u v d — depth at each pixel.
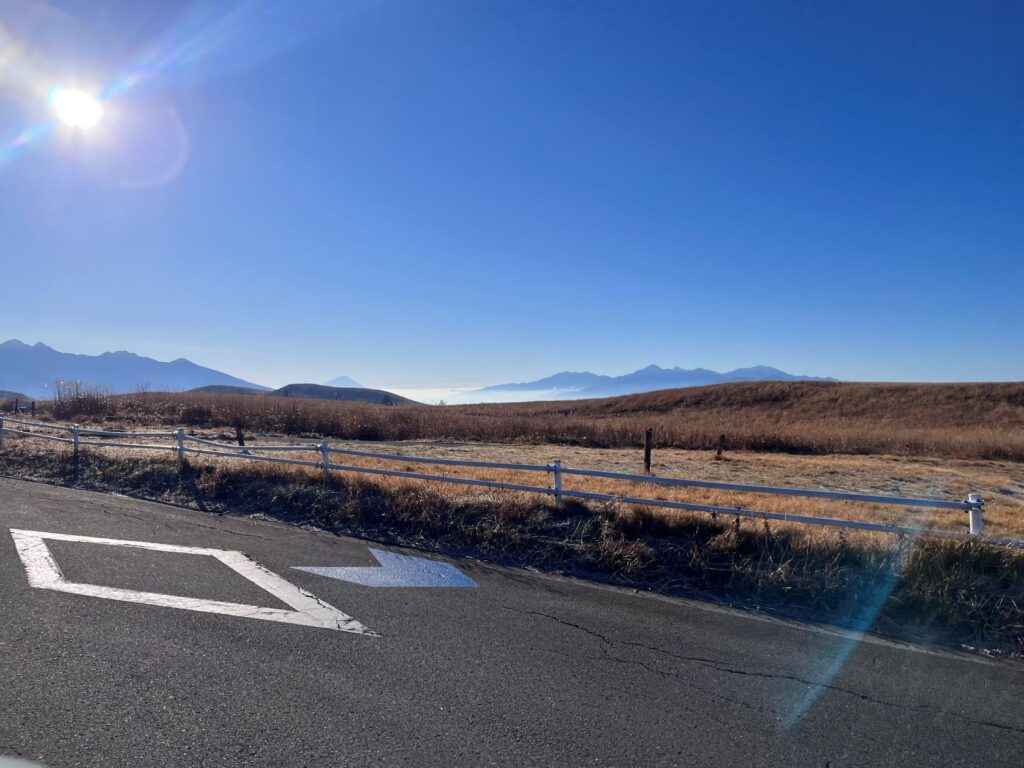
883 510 10.73
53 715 3.48
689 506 7.19
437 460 9.30
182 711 3.57
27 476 12.48
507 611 5.45
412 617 5.21
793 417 54.75
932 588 5.73
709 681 4.26
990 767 3.38
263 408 31.25
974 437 30.12
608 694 4.00
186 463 11.62
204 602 5.34
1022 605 5.47
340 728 3.45
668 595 6.12
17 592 5.43
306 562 6.73
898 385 62.28
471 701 3.82
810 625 5.44
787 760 3.35
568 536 7.50
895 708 3.99
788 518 6.68
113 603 5.23
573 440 27.05
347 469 9.91
